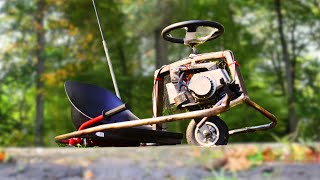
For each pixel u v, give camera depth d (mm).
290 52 21953
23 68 18500
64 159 1710
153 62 19594
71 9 18344
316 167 1569
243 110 15961
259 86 20484
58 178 1493
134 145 3635
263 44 21281
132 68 19828
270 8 20734
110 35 18500
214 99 3162
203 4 17281
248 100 3174
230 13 18969
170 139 3684
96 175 1521
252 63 20391
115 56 19266
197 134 3301
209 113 3066
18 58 18828
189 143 3336
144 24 16812
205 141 3268
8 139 20875
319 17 20922
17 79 18688
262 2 20297
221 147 1923
